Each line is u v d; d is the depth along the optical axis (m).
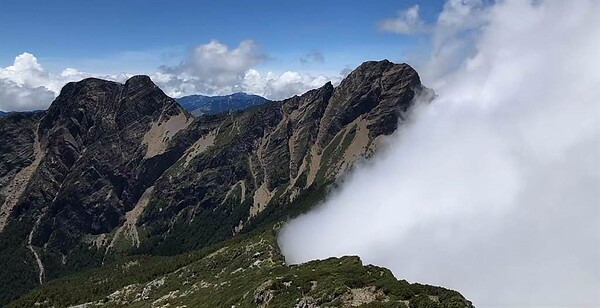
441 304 110.12
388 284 125.81
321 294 129.25
